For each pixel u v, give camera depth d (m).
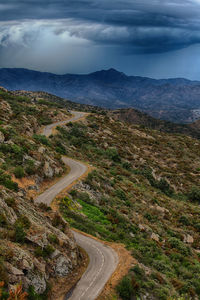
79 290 19.14
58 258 19.67
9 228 18.08
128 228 36.09
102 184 48.00
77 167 52.88
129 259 25.69
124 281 20.62
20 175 35.38
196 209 58.91
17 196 24.20
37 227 20.23
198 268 31.00
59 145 66.81
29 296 15.07
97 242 28.58
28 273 15.93
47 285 17.20
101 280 21.06
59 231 22.89
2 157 37.19
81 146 75.62
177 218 49.25
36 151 44.31
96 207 38.00
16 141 43.56
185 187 71.31
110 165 69.00
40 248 18.56
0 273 14.16
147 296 20.61
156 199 55.28
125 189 52.75
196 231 46.44
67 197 35.91
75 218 32.31
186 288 24.56
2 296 13.26
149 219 43.78
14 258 15.90
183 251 36.00
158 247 34.09
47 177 41.16
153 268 26.72
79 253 24.28
